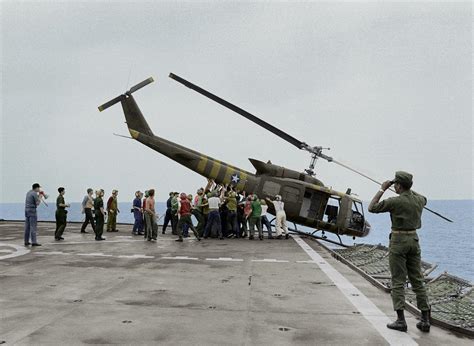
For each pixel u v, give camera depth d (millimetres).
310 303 6965
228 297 7293
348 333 5434
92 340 5004
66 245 15367
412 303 7172
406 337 5324
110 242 16609
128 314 6141
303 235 20828
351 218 19875
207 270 10102
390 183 5965
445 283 9406
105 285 8211
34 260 11555
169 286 8172
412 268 5812
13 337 5082
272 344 4957
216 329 5496
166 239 18438
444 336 5430
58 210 17062
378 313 6434
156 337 5145
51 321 5754
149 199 17281
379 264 12945
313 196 19891
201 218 19859
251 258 12305
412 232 5766
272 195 19828
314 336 5285
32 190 15016
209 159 20719
